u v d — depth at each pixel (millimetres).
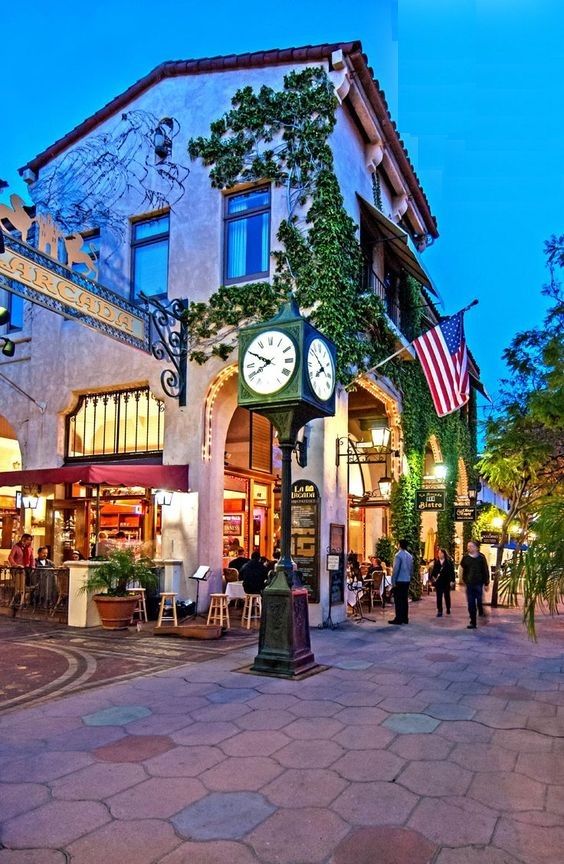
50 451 14992
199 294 13453
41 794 4129
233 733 5363
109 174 15000
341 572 12438
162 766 4613
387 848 3500
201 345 13234
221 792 4184
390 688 6945
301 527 11883
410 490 16625
